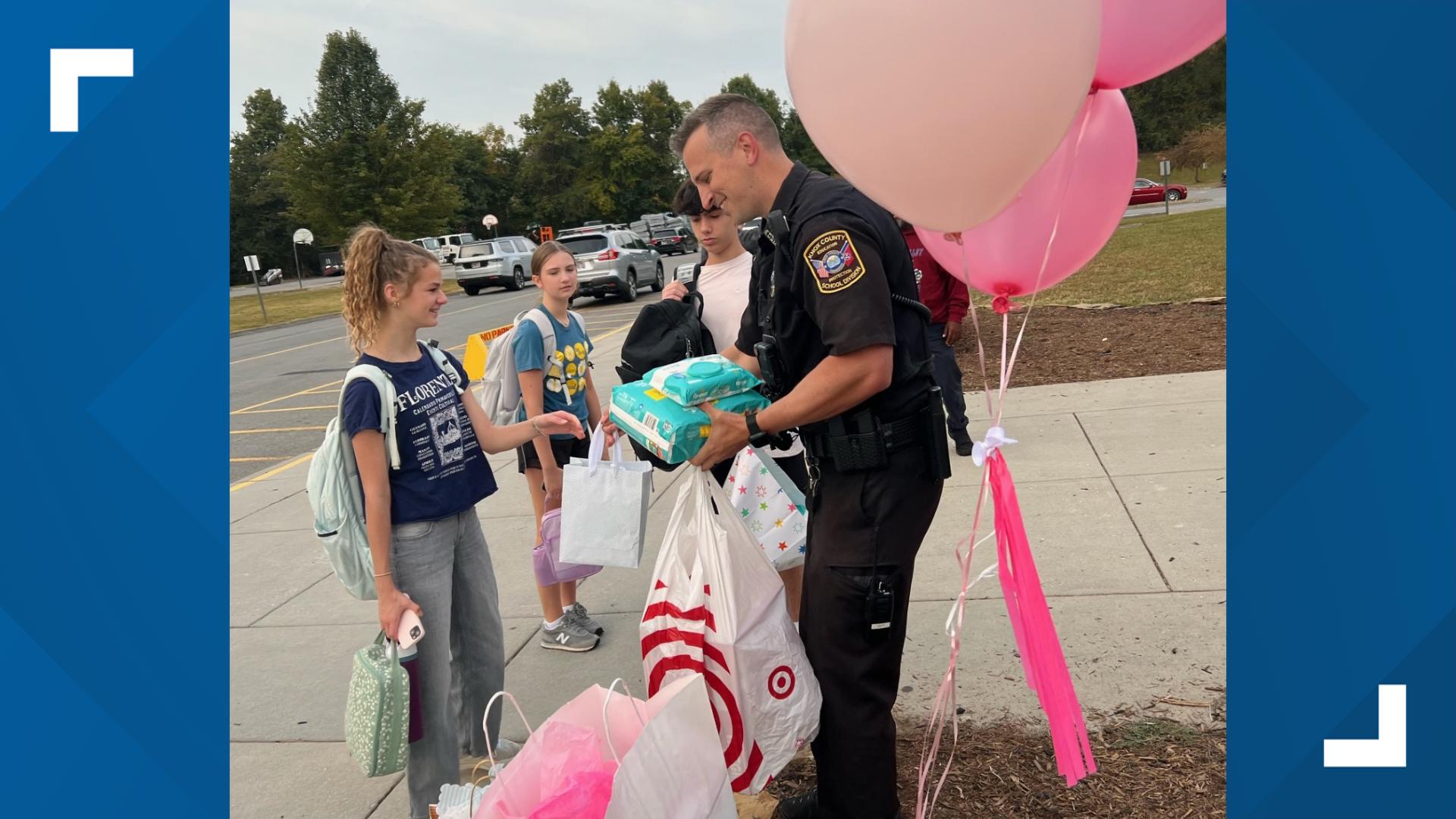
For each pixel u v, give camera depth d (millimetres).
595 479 2496
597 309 19438
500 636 2830
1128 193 1994
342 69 47531
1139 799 2410
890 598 2053
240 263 63250
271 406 11625
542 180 73812
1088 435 5695
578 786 1697
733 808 1816
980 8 1420
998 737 2746
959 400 5504
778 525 3016
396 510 2439
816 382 1938
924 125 1513
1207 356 7633
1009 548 1882
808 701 2143
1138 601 3461
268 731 3283
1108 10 1726
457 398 2580
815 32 1547
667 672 2170
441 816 1912
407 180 48500
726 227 3088
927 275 5293
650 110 71750
